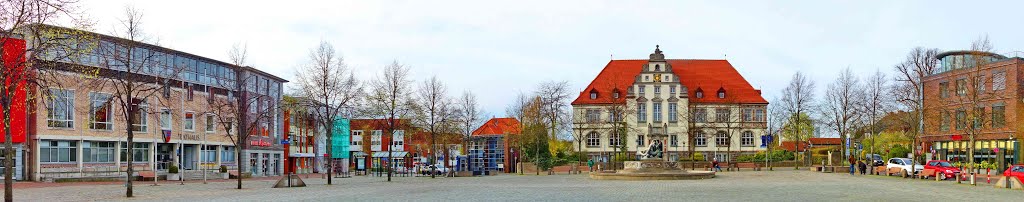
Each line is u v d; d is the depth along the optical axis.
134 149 60.94
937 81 73.06
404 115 60.38
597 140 112.88
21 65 25.30
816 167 72.94
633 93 113.12
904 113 71.81
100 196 34.03
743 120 103.56
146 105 58.97
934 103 72.12
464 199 31.58
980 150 70.06
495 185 45.59
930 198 31.14
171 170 58.81
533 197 32.88
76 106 54.56
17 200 31.42
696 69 117.69
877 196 32.44
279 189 41.22
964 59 69.44
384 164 107.94
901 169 58.75
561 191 37.62
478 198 32.25
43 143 52.81
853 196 32.41
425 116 64.69
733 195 33.19
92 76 38.31
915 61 85.31
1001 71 67.25
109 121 58.09
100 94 55.28
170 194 35.91
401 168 96.50
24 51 25.30
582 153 107.69
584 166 85.25
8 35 24.47
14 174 51.06
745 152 111.62
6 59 25.16
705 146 112.12
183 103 65.31
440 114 68.06
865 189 38.09
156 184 48.00
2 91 24.69
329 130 48.03
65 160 54.75
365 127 89.00
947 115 67.62
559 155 99.69
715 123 102.06
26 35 27.39
